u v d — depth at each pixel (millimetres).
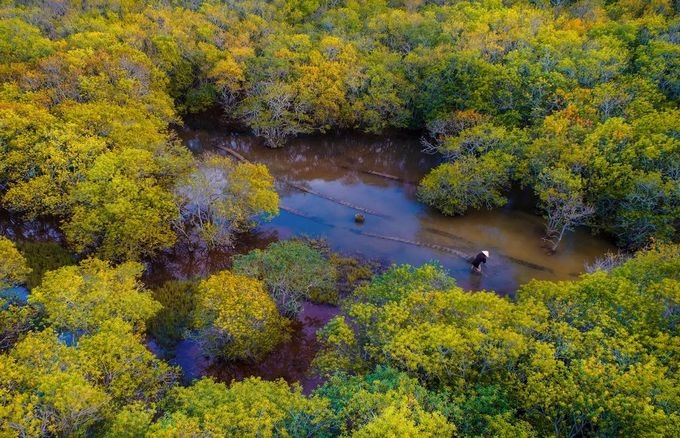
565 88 45625
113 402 20016
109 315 24156
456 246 39062
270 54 55219
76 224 32812
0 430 16625
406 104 54469
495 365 20094
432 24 58562
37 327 23078
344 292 33812
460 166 42094
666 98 44281
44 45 50312
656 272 25453
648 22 51531
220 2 67875
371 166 52469
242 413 17750
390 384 18453
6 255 27406
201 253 37719
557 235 40062
